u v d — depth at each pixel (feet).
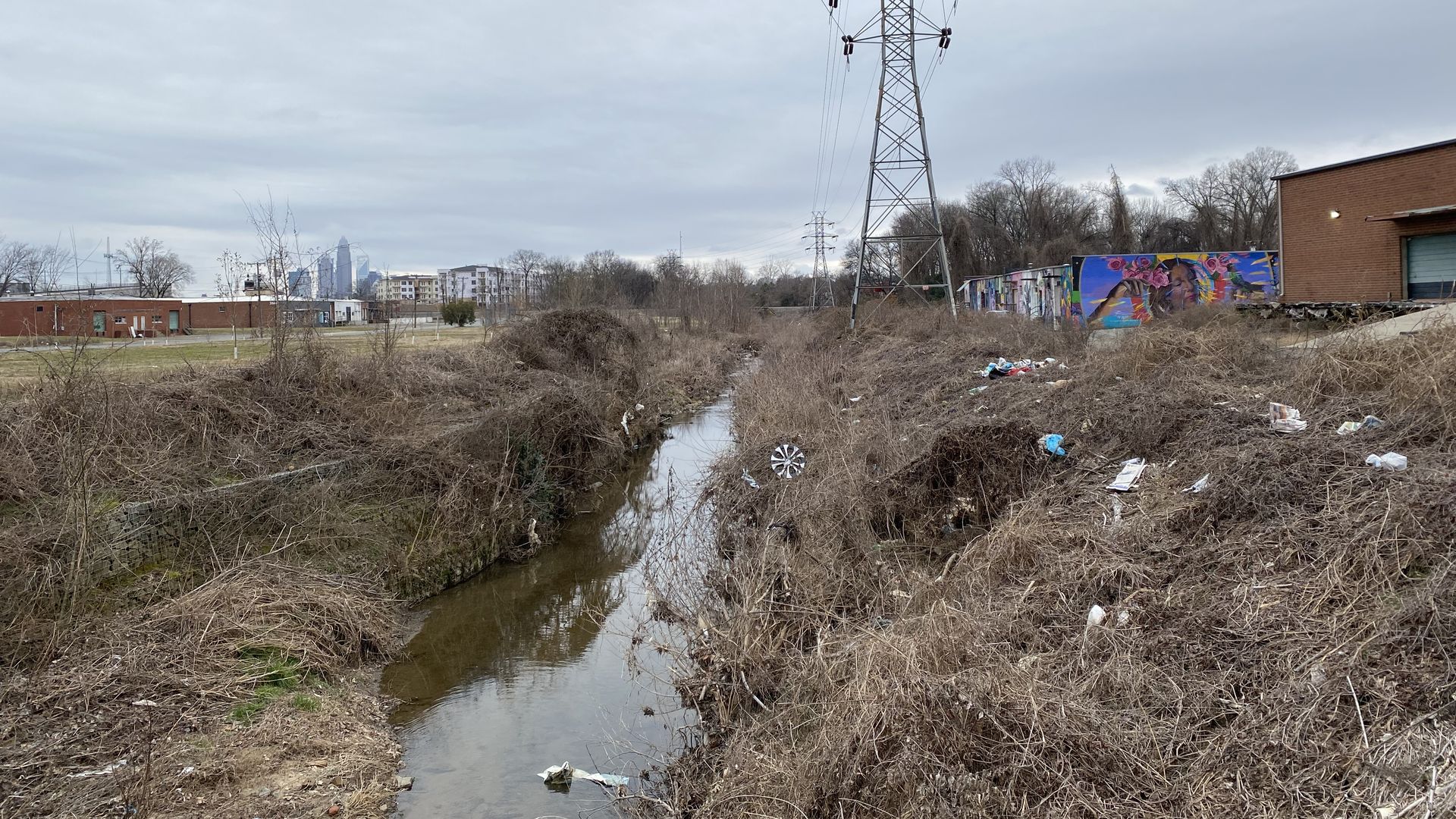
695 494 39.93
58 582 23.35
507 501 38.14
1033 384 45.29
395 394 43.45
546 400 45.50
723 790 16.75
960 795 13.42
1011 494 29.86
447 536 34.65
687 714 23.00
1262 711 14.58
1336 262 69.97
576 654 27.89
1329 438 24.20
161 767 17.95
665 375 87.56
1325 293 71.15
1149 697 16.08
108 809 16.20
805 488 32.71
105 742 18.57
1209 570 20.01
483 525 36.17
